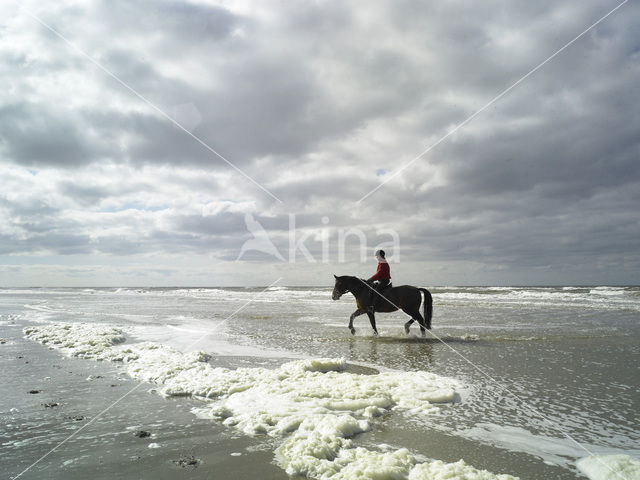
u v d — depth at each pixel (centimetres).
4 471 299
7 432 381
